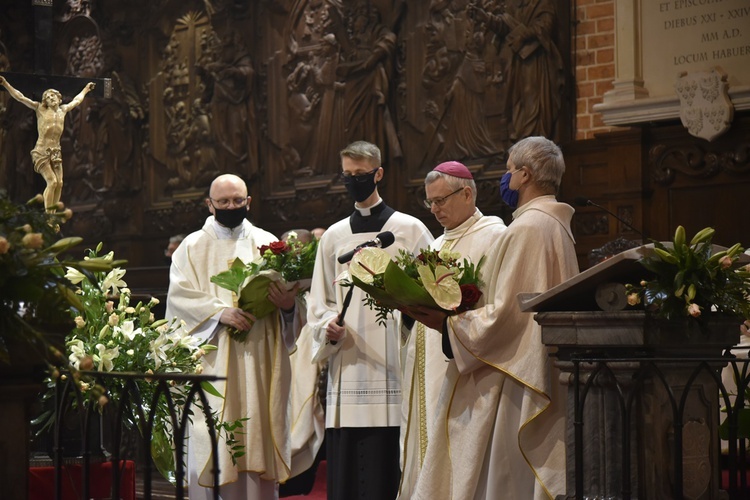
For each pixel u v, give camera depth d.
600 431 3.32
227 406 4.93
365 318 4.83
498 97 7.91
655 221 7.16
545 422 3.76
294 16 9.40
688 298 3.23
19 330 2.91
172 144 10.40
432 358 4.34
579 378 3.37
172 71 10.42
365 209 4.98
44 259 2.98
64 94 5.11
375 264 3.94
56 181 4.84
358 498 4.77
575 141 7.51
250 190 9.71
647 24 7.14
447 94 8.22
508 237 3.86
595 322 3.33
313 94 9.24
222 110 9.93
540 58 7.67
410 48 8.55
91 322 4.23
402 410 4.48
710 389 3.54
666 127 7.09
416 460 4.39
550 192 4.00
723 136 6.80
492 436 3.85
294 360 6.55
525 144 4.00
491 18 7.92
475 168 7.99
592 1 7.53
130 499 4.76
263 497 5.08
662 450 3.33
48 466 4.59
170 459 4.29
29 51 11.47
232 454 4.58
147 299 7.57
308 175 9.29
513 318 3.78
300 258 4.93
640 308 3.37
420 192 8.40
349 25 8.93
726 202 6.82
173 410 3.06
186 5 10.31
